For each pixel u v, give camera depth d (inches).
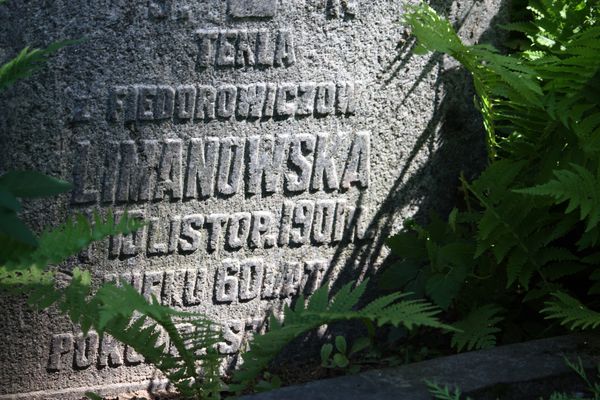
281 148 70.3
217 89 68.1
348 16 70.4
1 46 63.1
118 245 67.7
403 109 73.0
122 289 57.9
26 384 67.6
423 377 62.0
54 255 56.4
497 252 68.4
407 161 73.9
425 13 67.6
